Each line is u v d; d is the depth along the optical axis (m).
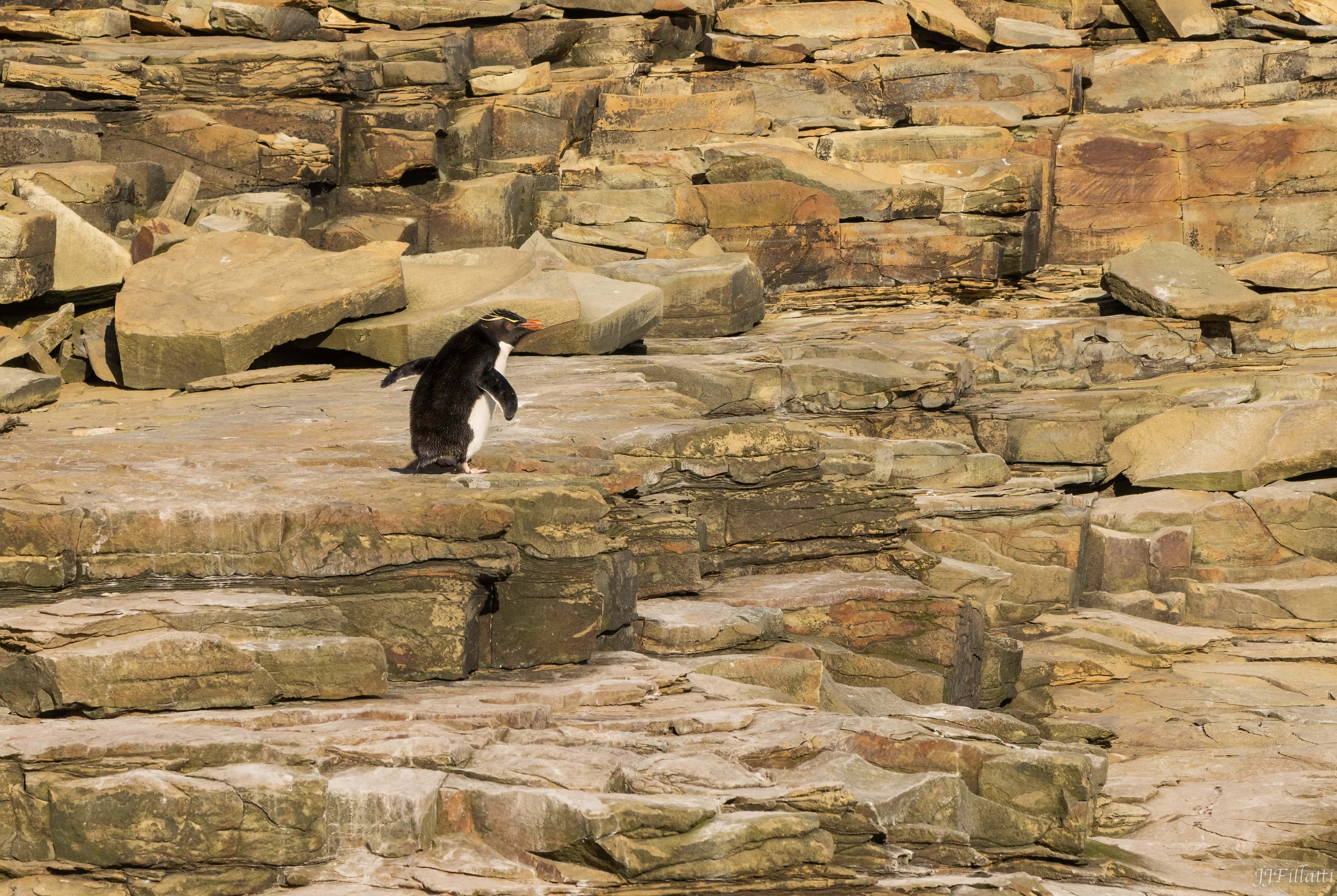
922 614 26.05
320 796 13.05
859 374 41.22
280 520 17.50
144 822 12.54
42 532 16.84
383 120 57.53
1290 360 49.09
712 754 15.76
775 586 27.08
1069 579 35.91
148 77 54.16
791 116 65.69
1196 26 68.12
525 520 18.88
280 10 59.44
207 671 15.38
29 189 42.47
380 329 38.94
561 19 67.75
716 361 40.84
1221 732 28.08
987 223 58.66
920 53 66.25
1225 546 39.44
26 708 15.00
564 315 39.97
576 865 13.14
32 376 33.47
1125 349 49.12
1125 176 60.06
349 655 16.33
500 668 19.17
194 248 40.97
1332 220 57.94
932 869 14.69
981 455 38.12
